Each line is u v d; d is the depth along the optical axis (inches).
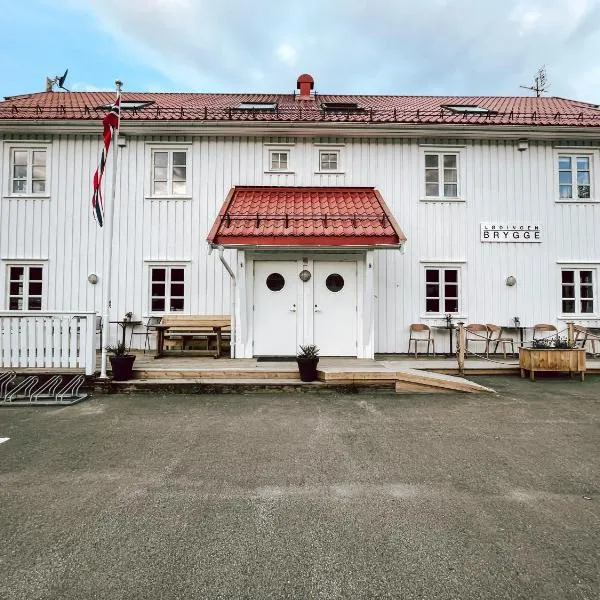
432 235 488.1
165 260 479.8
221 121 473.7
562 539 120.2
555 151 497.4
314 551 113.6
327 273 415.5
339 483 157.2
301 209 409.1
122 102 570.6
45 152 486.9
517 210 493.0
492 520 130.6
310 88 701.9
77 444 199.3
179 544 116.6
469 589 98.7
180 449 193.0
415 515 133.3
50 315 311.3
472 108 572.7
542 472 168.9
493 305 485.7
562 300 490.0
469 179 493.0
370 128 481.4
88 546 115.6
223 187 488.4
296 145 492.7
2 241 476.4
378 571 105.2
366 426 229.3
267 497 145.4
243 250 400.2
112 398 291.9
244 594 96.8
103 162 320.8
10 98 601.6
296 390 310.3
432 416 249.6
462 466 174.6
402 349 479.5
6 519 130.3
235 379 320.8
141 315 475.8
